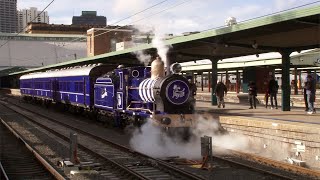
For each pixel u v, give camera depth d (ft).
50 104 125.39
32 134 65.05
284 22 42.68
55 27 413.18
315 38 55.67
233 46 61.62
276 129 45.93
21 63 307.37
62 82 102.58
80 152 47.88
